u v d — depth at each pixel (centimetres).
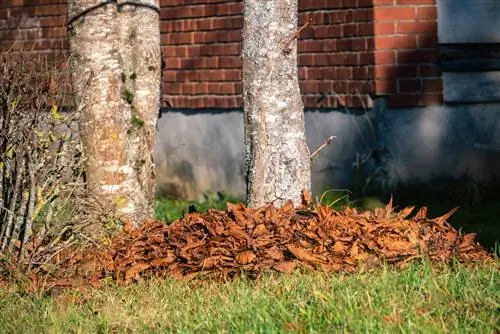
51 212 1002
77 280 966
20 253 980
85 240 1022
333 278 887
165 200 1673
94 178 1101
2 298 914
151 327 800
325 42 1491
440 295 823
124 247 1038
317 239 992
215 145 1644
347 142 1477
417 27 1441
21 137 977
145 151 1141
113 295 907
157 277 970
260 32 1063
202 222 1050
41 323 827
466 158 1453
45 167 1000
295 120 1077
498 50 1457
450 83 1449
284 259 977
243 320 777
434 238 1012
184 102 1684
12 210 978
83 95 1032
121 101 1113
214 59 1641
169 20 1702
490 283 845
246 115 1079
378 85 1439
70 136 1032
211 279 955
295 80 1077
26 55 1040
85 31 1097
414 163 1446
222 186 1636
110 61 1102
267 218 1030
